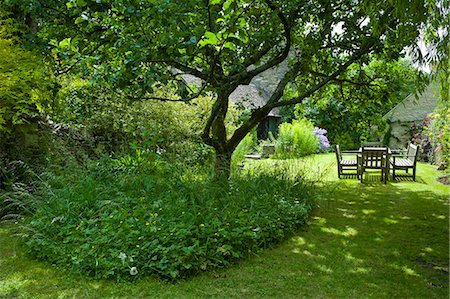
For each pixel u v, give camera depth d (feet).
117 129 26.14
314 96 25.99
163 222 12.97
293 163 25.59
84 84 24.81
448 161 30.99
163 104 26.71
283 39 19.99
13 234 14.98
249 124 19.58
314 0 19.19
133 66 10.51
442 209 19.07
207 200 15.08
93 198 15.35
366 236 14.75
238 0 12.81
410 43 13.52
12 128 19.83
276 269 11.57
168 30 10.38
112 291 10.25
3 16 17.76
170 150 25.77
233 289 10.26
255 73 16.96
